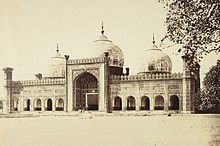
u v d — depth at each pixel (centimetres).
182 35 675
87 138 826
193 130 708
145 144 751
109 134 799
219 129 689
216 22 644
